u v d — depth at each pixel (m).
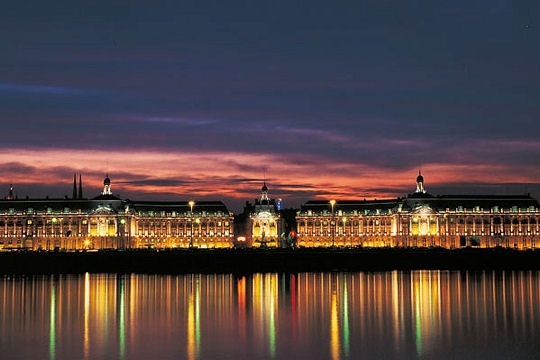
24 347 146.50
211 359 136.62
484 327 166.38
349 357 138.12
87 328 166.50
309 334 158.75
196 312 189.00
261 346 147.00
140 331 162.62
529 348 144.88
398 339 153.38
